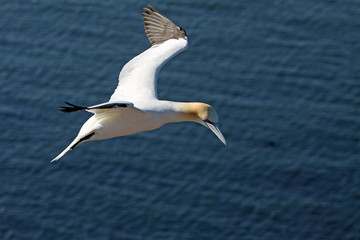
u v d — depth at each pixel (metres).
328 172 34.44
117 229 31.67
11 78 39.09
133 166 34.78
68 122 36.97
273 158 35.09
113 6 43.66
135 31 41.88
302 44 41.66
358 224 31.97
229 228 31.66
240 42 41.44
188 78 39.03
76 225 31.91
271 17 43.31
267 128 36.66
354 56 40.94
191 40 41.31
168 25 16.88
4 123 36.69
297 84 39.16
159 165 34.78
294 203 32.94
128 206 32.66
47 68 39.62
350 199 33.16
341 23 42.94
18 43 41.28
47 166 34.69
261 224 31.91
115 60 39.97
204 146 35.81
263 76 39.47
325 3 44.53
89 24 42.44
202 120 14.37
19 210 32.59
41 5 43.97
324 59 40.62
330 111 37.69
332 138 36.25
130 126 14.40
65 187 33.69
